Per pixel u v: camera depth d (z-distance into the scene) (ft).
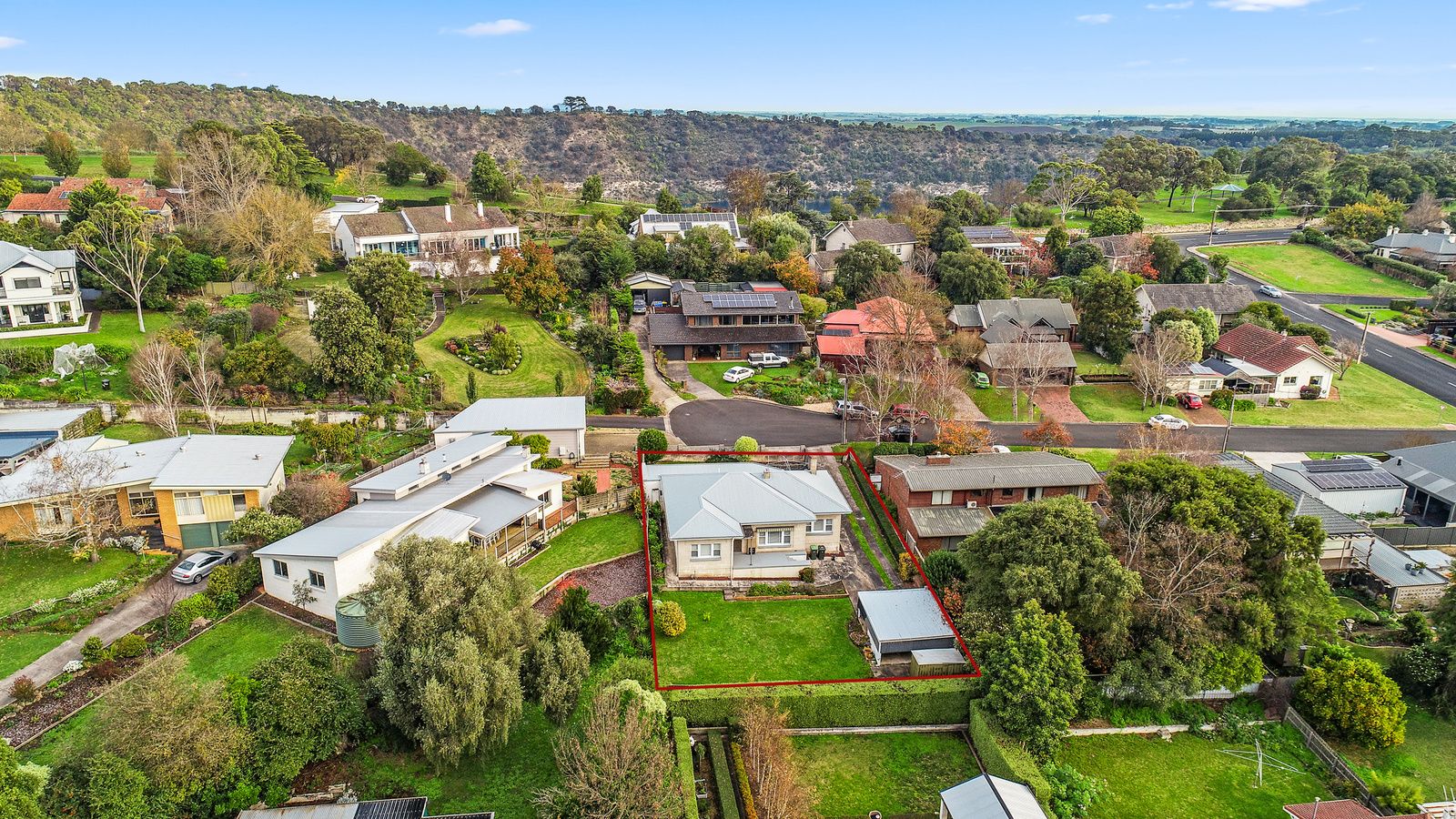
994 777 108.88
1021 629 122.52
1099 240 382.42
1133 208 490.49
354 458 195.93
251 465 163.43
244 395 214.07
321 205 372.79
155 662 96.27
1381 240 416.05
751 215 457.27
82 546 149.79
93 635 128.88
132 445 171.63
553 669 111.75
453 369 252.42
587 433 221.87
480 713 100.27
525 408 213.05
